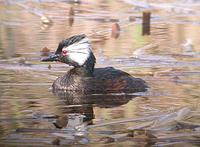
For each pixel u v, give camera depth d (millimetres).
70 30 21641
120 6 26297
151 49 19078
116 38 20688
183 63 17297
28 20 23297
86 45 14891
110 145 10383
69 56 14883
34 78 15375
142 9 25703
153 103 13188
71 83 14422
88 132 11078
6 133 10961
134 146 10352
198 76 15820
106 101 13422
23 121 11711
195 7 26172
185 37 20938
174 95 13875
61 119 11875
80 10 25422
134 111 12516
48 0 27469
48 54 17875
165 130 11258
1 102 13125
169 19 24000
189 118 11969
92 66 14859
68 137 10781
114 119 11906
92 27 22297
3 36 20469
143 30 21984
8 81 15016
